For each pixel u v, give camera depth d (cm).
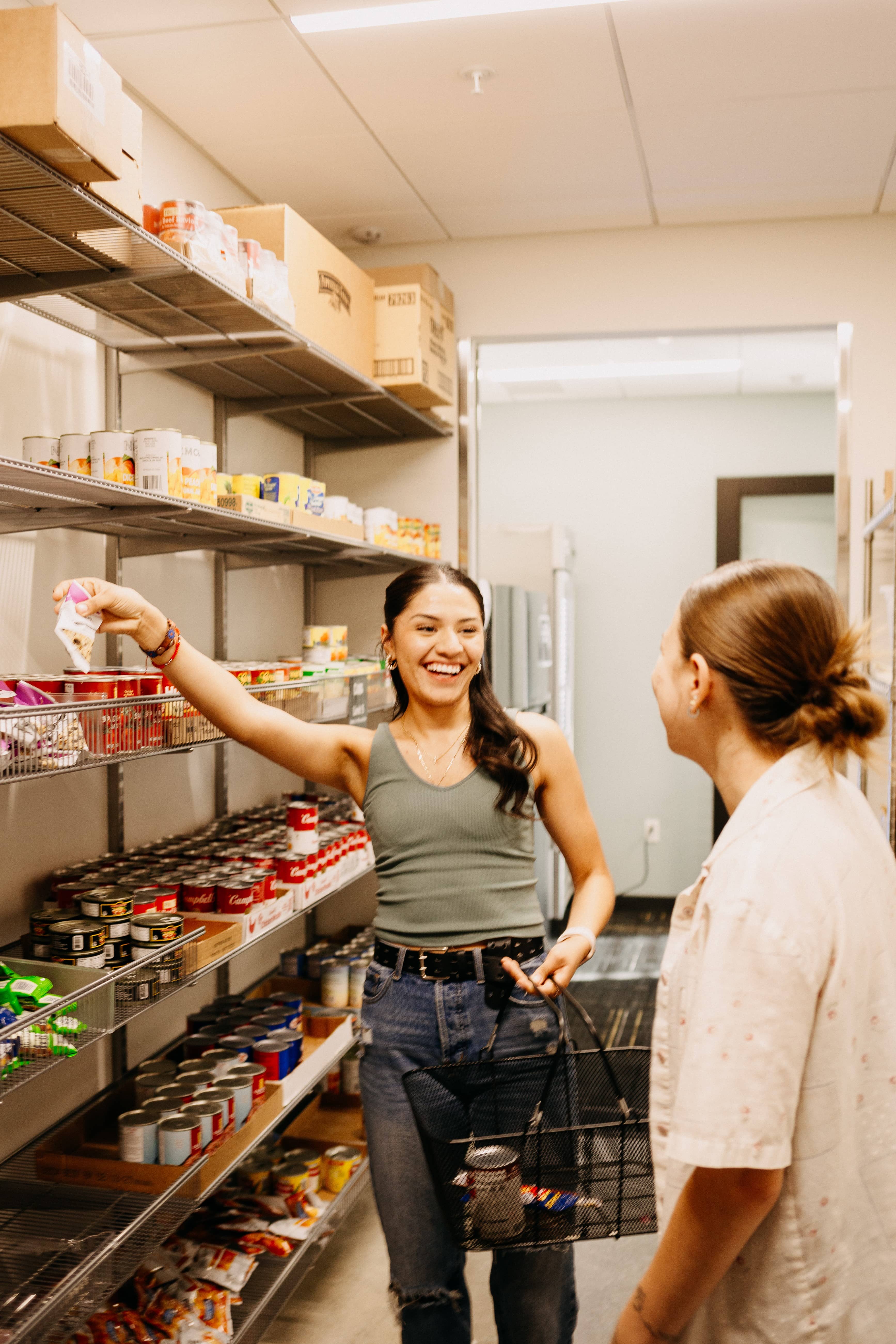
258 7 215
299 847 238
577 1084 153
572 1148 116
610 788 584
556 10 218
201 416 284
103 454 178
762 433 567
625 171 302
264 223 234
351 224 343
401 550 319
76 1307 157
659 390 558
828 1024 83
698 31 227
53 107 126
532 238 357
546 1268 147
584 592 587
